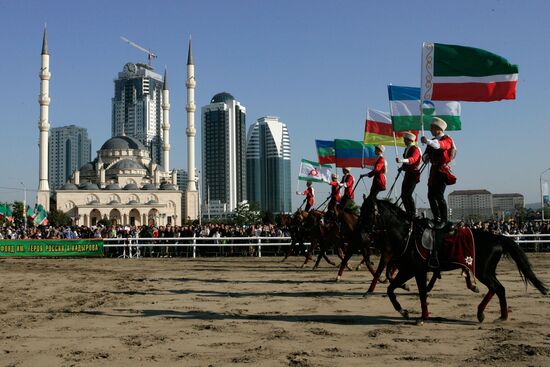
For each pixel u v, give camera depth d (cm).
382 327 1141
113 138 17900
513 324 1163
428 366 835
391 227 1208
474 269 1151
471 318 1238
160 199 15512
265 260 3391
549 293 1652
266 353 920
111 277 2361
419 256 1162
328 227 2338
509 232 4066
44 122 12900
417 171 1316
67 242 3962
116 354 927
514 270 2466
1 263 3347
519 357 884
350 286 1870
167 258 3781
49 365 861
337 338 1038
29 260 3638
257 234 4084
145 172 16838
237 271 2578
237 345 985
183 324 1202
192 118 14162
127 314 1348
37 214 6291
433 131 1248
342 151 2961
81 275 2470
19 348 980
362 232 1377
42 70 12706
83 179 17288
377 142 2628
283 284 1966
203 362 866
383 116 2636
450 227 1180
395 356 897
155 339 1045
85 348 973
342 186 1941
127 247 4056
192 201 15038
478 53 1641
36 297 1716
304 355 905
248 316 1298
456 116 2100
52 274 2534
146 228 4362
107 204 15000
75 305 1526
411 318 1235
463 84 1655
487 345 970
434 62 1670
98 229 4731
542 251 3819
